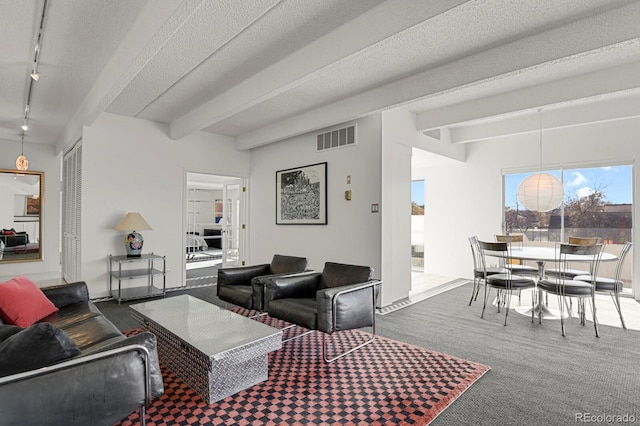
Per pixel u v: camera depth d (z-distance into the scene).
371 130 4.55
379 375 2.51
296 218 5.54
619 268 3.74
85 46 3.03
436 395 2.22
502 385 2.37
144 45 2.48
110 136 4.94
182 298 3.35
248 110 4.72
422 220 7.50
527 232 5.96
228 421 1.95
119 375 1.47
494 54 2.96
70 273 5.66
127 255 4.91
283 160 5.81
